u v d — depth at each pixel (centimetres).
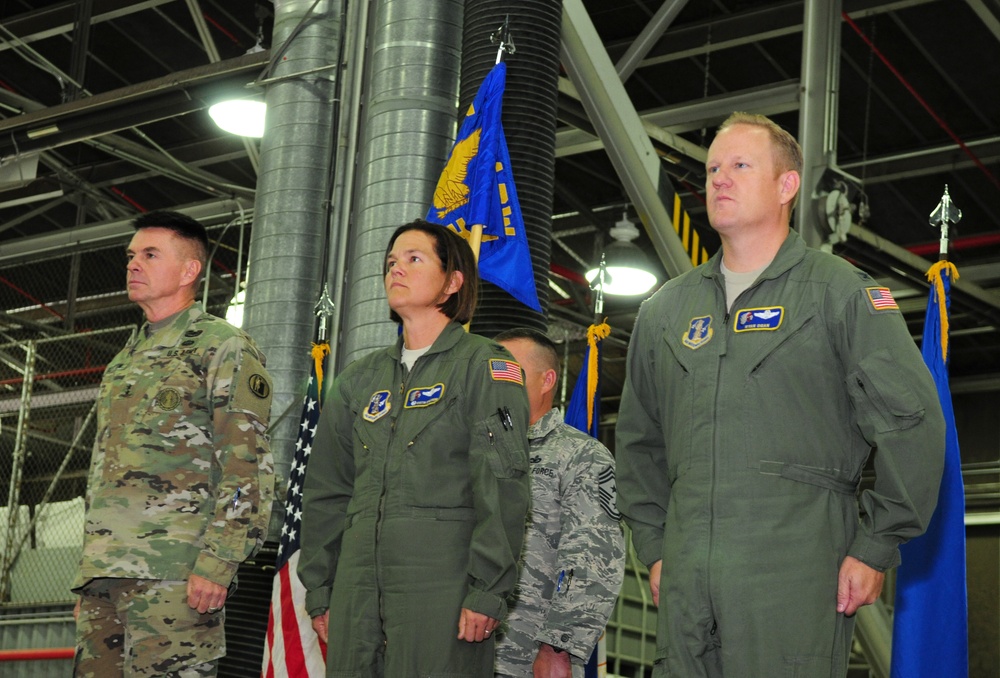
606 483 378
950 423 389
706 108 909
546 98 520
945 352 400
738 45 1002
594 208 1273
